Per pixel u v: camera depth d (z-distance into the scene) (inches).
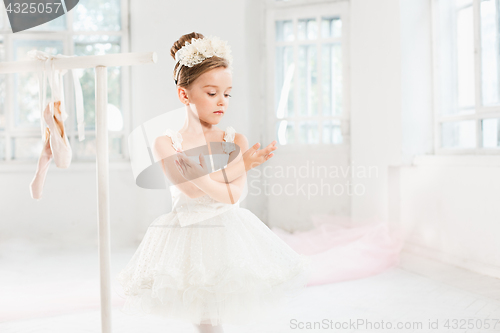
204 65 48.9
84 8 168.1
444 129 135.5
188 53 49.6
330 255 129.5
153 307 45.6
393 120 139.0
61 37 167.2
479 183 111.9
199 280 43.8
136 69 164.6
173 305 44.3
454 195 120.3
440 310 84.7
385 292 97.5
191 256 46.0
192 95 49.9
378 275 112.1
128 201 147.9
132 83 165.8
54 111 57.3
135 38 166.2
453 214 120.7
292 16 171.6
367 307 87.2
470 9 123.4
